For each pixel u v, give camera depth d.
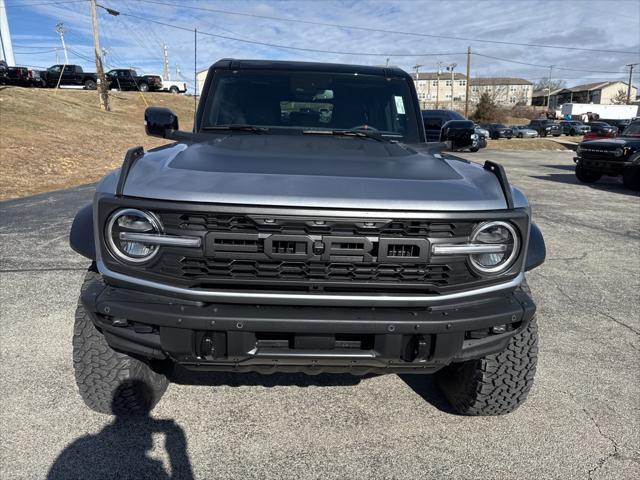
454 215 2.19
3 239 6.67
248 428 2.83
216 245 2.14
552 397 3.20
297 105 3.62
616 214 9.44
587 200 11.15
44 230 7.20
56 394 3.07
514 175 16.36
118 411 2.81
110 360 2.64
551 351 3.83
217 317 2.15
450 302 2.28
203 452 2.63
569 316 4.51
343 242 2.15
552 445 2.74
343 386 3.29
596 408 3.09
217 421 2.88
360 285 2.20
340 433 2.81
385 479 2.47
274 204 2.12
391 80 3.81
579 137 50.91
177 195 2.15
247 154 2.71
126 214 2.18
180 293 2.20
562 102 126.31
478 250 2.25
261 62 3.85
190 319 2.15
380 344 2.24
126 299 2.24
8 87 31.41
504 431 2.86
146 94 44.69
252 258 2.15
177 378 3.32
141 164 2.45
